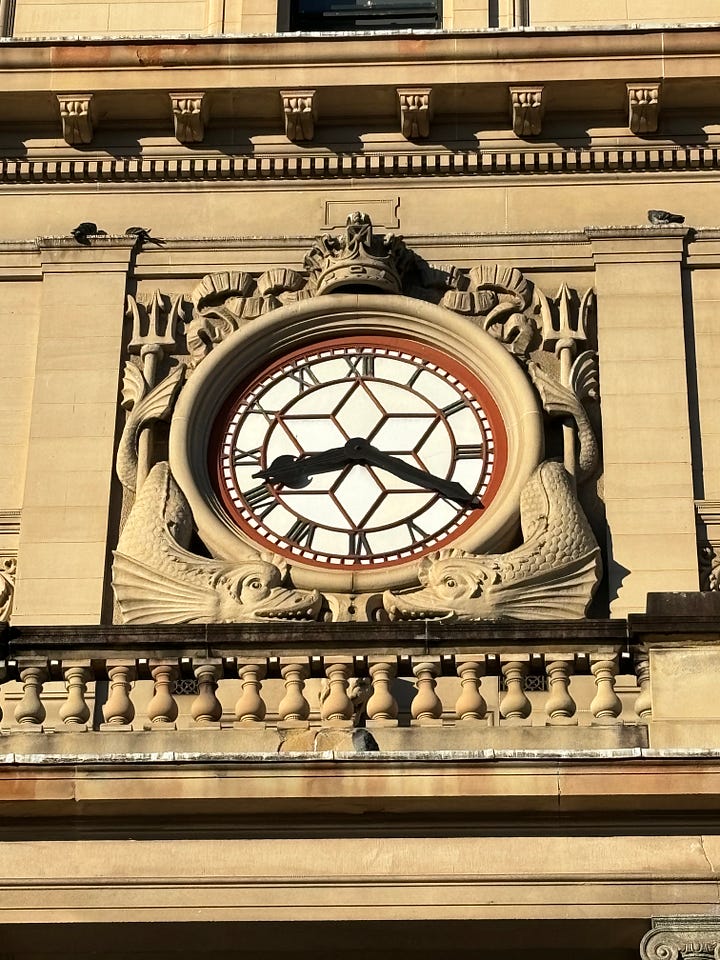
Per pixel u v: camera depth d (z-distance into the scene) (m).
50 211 24.52
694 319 23.66
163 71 24.47
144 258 24.14
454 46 24.38
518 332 23.55
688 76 24.28
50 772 18.42
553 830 18.41
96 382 23.50
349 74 24.41
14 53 24.55
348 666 19.70
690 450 22.92
